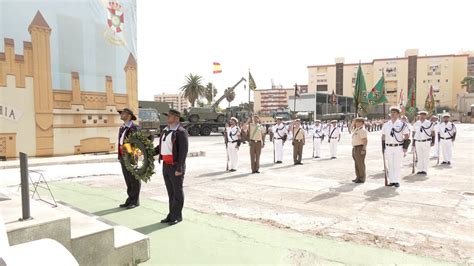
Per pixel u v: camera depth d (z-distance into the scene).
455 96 88.75
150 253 4.36
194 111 37.31
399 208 6.54
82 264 3.74
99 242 3.84
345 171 11.30
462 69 88.56
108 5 14.91
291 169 11.88
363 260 4.15
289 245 4.64
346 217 5.98
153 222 5.71
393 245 4.64
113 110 15.20
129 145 6.31
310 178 9.92
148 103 37.50
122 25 15.45
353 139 9.20
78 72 14.06
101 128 14.86
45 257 2.27
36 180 9.30
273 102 105.81
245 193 7.93
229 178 9.95
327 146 22.23
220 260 4.17
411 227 5.42
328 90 98.94
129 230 4.56
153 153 6.19
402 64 90.62
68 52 13.77
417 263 4.06
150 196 7.63
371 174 10.55
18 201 4.54
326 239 4.88
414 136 10.70
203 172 11.13
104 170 11.14
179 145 5.55
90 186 8.73
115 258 3.96
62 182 9.23
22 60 12.62
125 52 15.58
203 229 5.33
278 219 5.87
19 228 3.33
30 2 12.73
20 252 2.28
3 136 12.30
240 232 5.19
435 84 88.75
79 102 14.15
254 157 10.93
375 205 6.77
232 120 11.39
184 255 4.33
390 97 91.62
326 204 6.88
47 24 13.15
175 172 5.57
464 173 10.81
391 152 8.56
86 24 14.24
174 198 5.64
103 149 14.94
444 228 5.36
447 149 13.02
